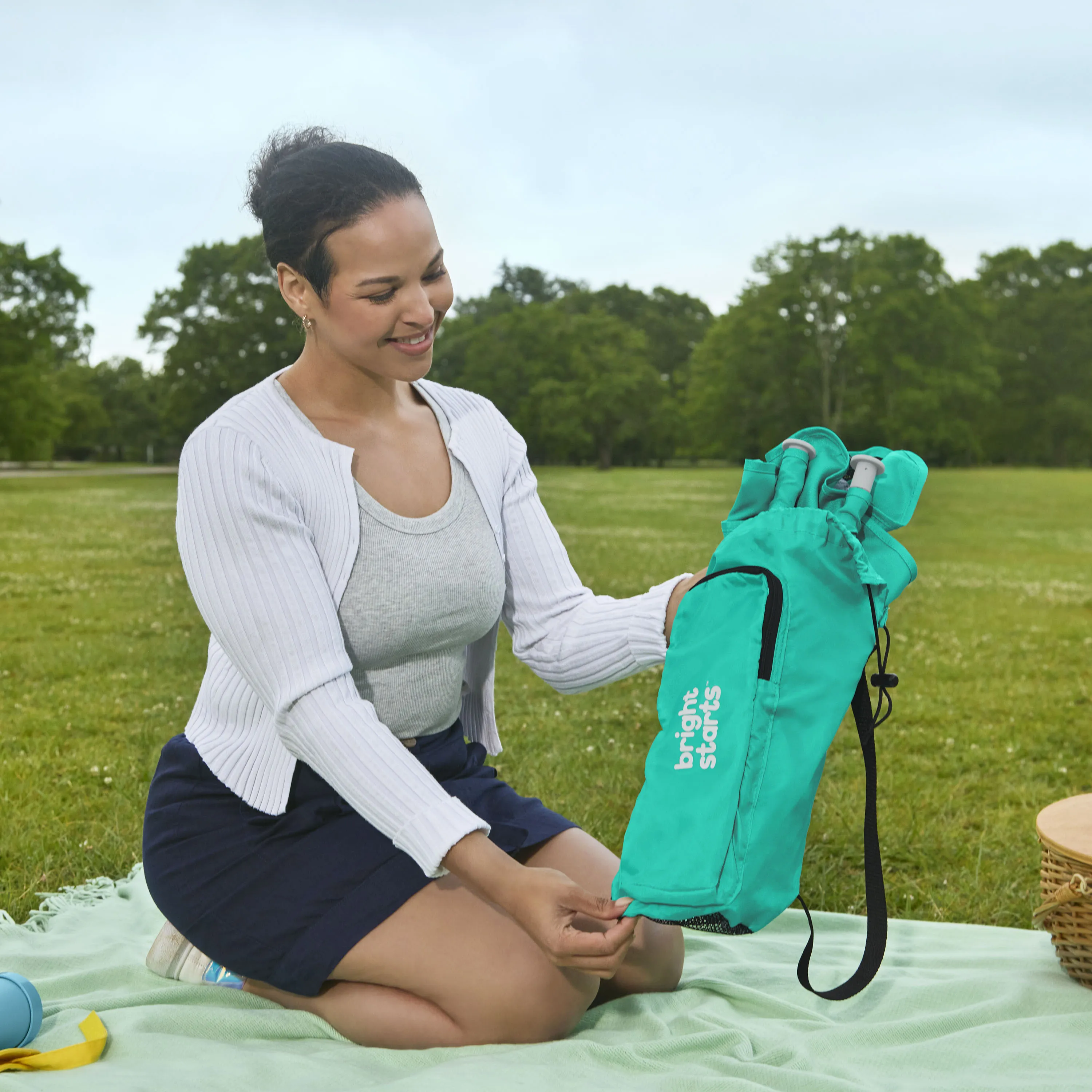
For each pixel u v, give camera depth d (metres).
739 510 2.21
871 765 2.04
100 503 27.34
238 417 2.11
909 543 18.58
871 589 2.01
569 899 1.86
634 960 2.34
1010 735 5.64
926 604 10.58
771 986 2.48
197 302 63.09
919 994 2.38
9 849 3.61
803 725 1.91
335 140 2.15
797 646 1.92
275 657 1.99
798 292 70.19
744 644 1.93
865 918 3.04
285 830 2.15
